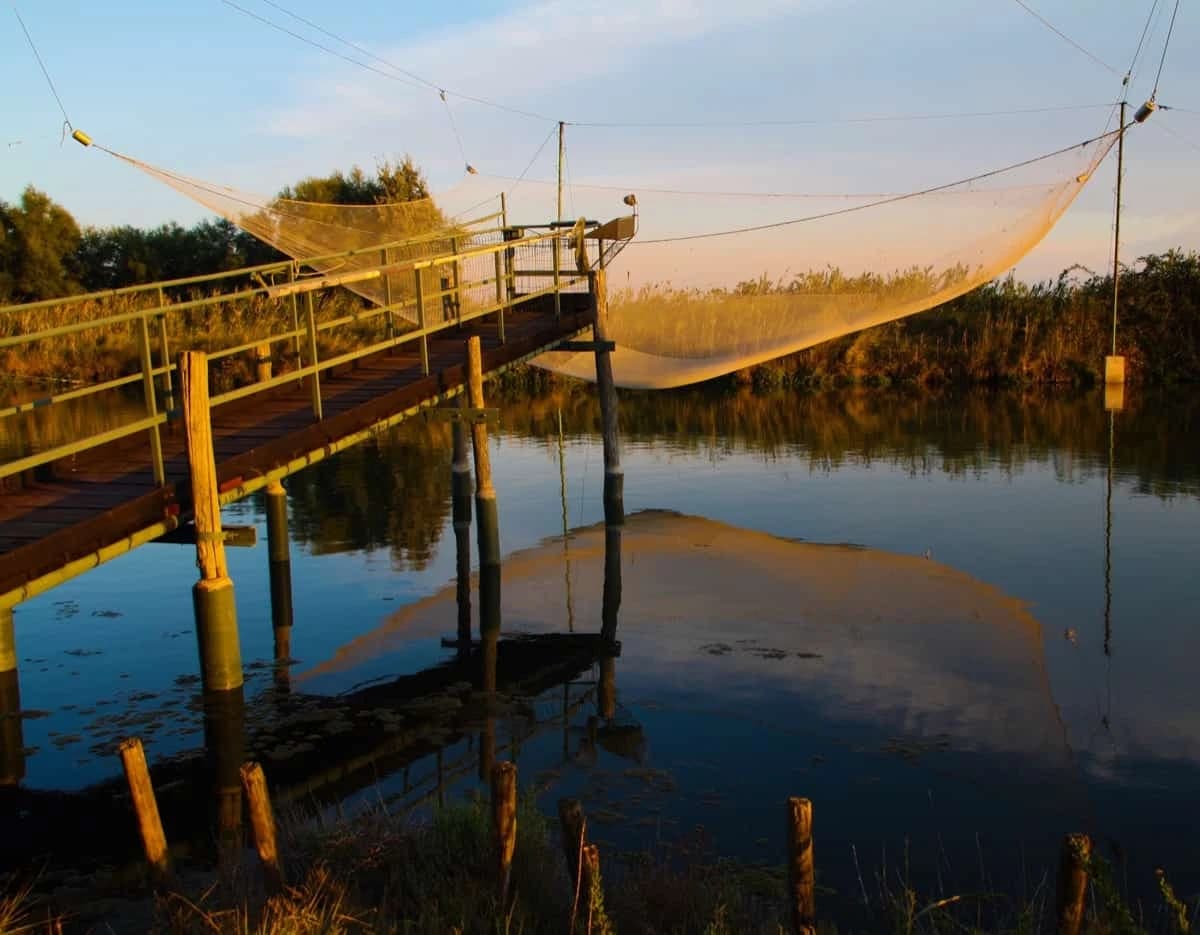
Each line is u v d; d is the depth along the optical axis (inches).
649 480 605.0
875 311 466.3
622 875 177.9
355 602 375.6
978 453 639.8
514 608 365.7
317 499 560.7
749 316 494.0
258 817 161.0
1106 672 282.5
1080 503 495.8
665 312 509.0
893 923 167.3
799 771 227.6
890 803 212.2
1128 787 216.4
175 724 262.1
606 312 515.8
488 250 431.2
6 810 218.7
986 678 280.2
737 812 209.2
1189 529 440.5
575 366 636.7
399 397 363.3
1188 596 350.9
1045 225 422.3
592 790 220.5
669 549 444.8
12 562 226.4
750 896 174.2
